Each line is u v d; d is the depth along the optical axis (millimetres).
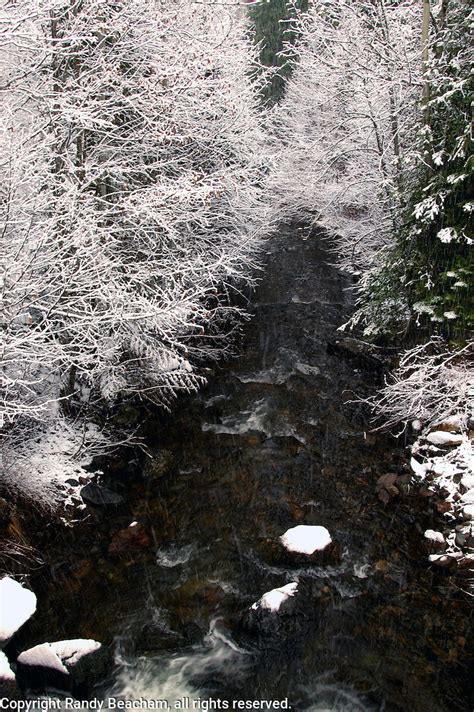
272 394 9711
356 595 5621
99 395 8102
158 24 7547
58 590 5566
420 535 6285
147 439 8164
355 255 14398
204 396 9586
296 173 16297
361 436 8375
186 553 6207
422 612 5371
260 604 5223
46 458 6727
